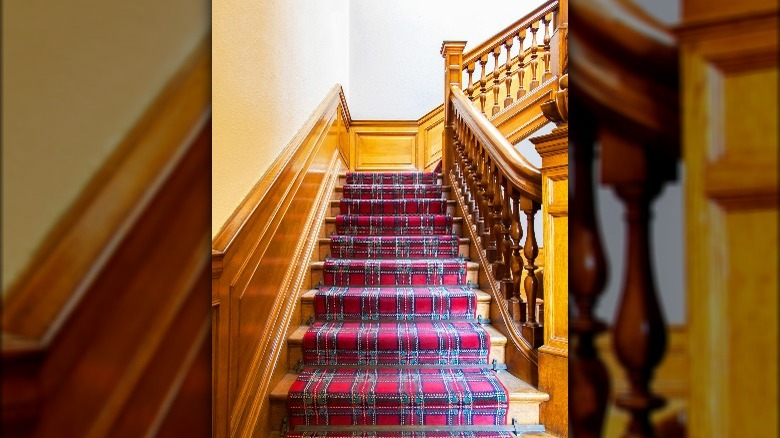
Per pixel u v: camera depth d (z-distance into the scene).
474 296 2.40
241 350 1.53
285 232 2.15
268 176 1.88
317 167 3.08
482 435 1.73
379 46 5.20
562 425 1.72
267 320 1.85
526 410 1.79
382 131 5.02
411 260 2.82
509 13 5.22
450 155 3.86
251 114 1.70
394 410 1.78
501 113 3.98
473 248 2.86
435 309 2.40
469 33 5.20
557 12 3.99
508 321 2.12
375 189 3.71
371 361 2.10
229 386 1.40
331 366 2.09
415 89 5.21
